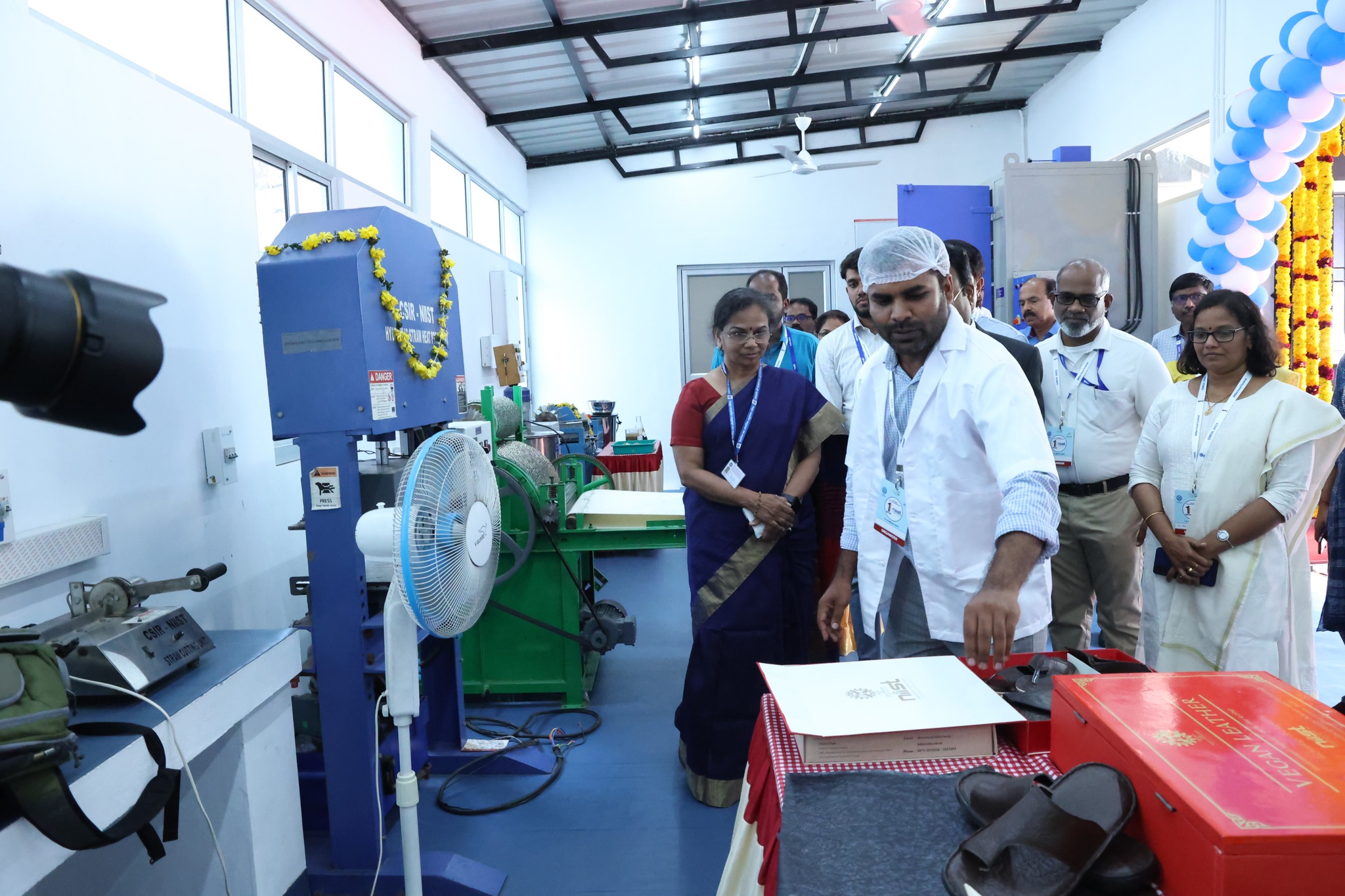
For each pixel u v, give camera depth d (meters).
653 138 7.46
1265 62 3.42
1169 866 0.70
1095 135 6.18
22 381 0.70
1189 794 0.68
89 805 1.13
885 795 0.90
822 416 2.20
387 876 1.92
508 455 2.72
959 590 1.42
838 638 1.65
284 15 3.51
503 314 6.26
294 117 3.71
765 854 1.00
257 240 2.56
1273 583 1.87
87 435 1.80
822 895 0.74
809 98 6.89
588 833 2.15
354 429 1.80
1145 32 5.46
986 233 4.68
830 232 7.63
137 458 1.97
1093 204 4.42
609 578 4.88
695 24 5.12
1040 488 1.21
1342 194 4.57
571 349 7.83
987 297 4.75
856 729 0.97
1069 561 2.47
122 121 1.95
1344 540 2.32
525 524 2.80
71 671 1.32
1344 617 2.34
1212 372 1.99
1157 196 4.42
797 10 5.24
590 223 7.74
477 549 1.53
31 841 1.04
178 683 1.47
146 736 1.25
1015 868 0.71
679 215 7.68
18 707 1.02
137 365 0.77
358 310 1.77
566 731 2.78
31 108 1.67
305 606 2.82
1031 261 4.43
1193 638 1.98
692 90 6.16
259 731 1.71
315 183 3.86
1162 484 2.08
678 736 2.73
